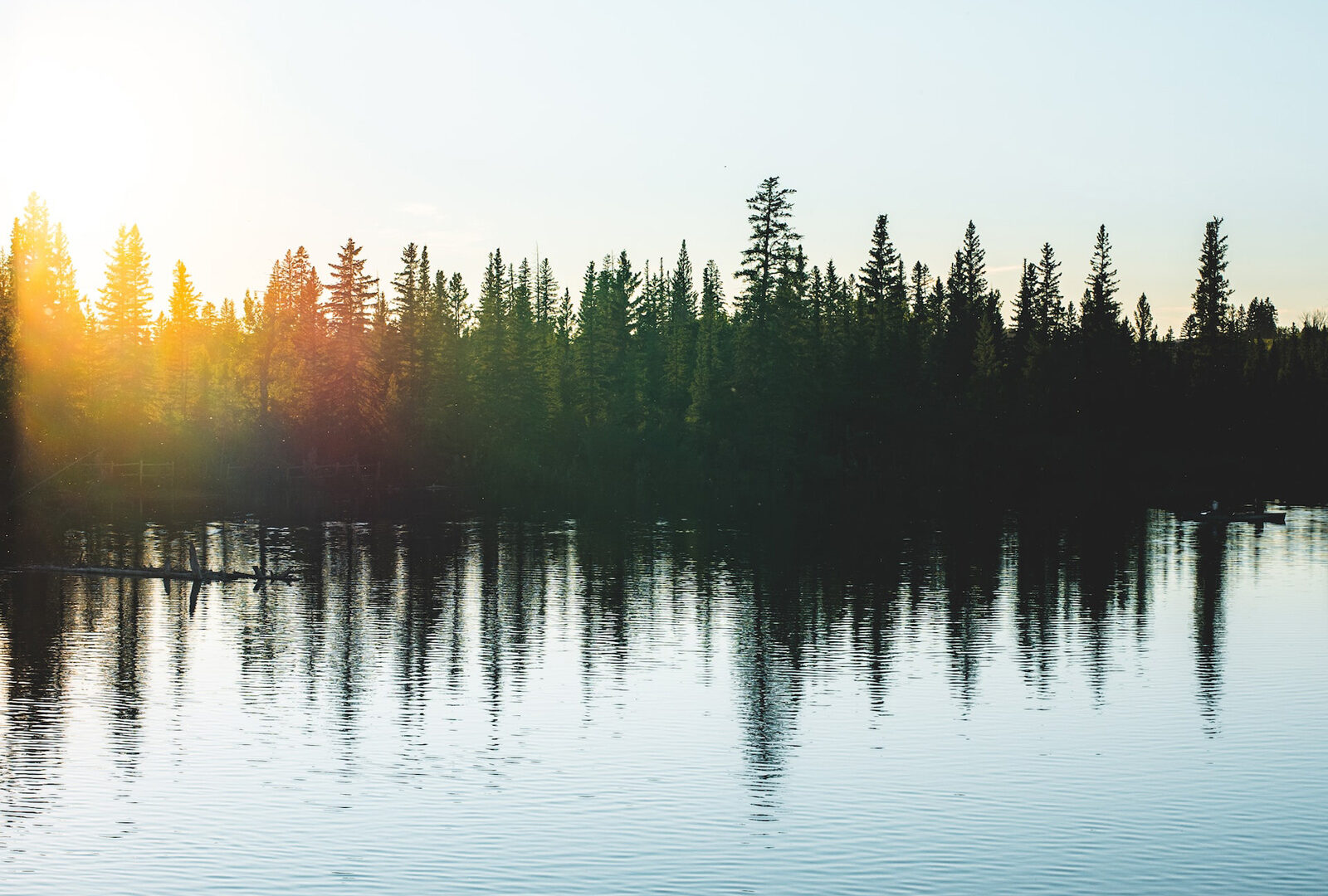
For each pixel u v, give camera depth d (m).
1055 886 19.55
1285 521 79.81
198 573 50.47
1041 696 31.38
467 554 60.66
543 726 28.34
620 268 168.38
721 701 30.75
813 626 40.84
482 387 121.06
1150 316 151.75
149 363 112.06
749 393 112.75
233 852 20.72
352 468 108.25
